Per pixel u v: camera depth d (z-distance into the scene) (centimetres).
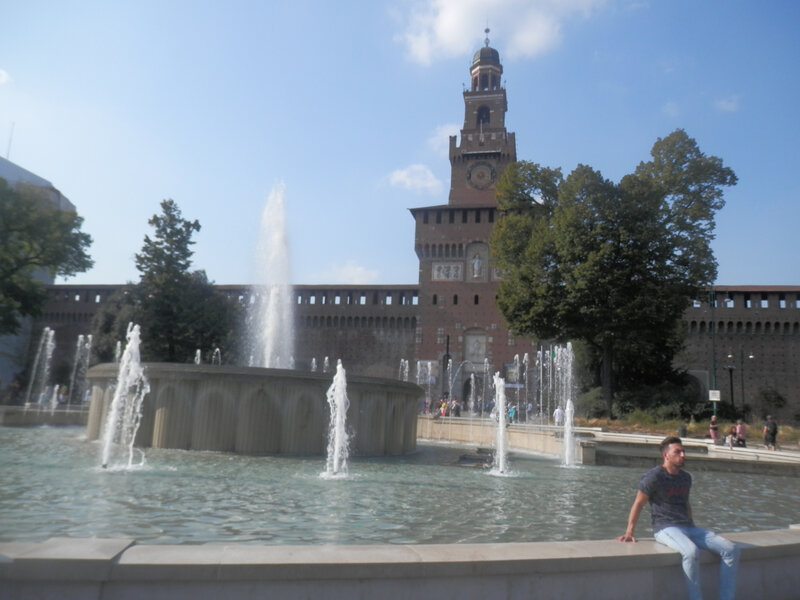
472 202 6906
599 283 3694
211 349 4644
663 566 465
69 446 1575
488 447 2520
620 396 3903
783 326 5688
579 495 1159
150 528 689
